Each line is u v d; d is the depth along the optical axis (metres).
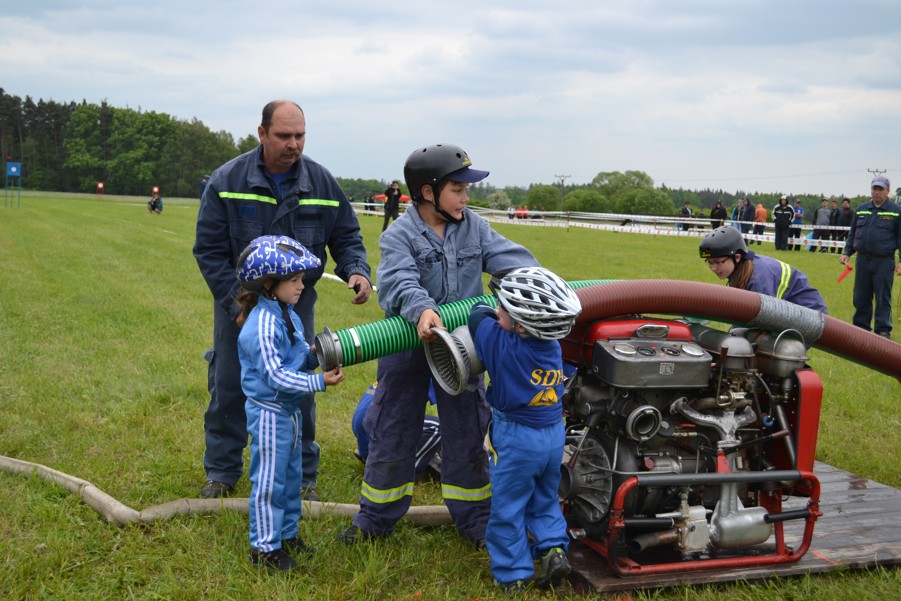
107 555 3.95
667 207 110.88
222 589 3.68
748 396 4.17
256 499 3.83
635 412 3.73
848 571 4.06
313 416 4.84
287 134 4.35
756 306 4.11
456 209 4.02
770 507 4.27
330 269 16.61
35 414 6.05
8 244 21.20
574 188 122.81
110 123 133.62
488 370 3.62
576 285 4.15
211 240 4.53
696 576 3.85
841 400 7.42
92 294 12.30
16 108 133.12
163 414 6.29
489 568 3.99
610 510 3.82
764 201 118.88
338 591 3.67
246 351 3.79
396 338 3.83
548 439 3.64
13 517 4.25
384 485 4.16
